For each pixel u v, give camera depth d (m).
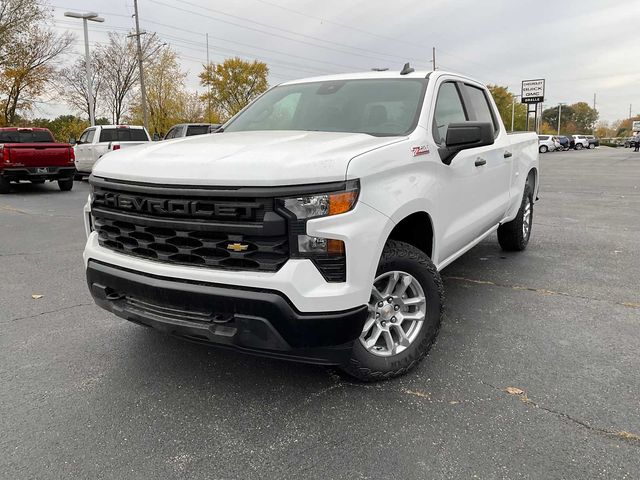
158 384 3.24
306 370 3.41
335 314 2.67
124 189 2.98
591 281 5.35
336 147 2.94
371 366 3.09
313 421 2.82
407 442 2.62
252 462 2.48
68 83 47.28
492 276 5.56
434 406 2.95
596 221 9.13
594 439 2.61
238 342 2.68
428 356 3.58
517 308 4.54
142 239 2.98
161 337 3.98
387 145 3.08
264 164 2.63
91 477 2.38
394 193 3.00
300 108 4.23
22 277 5.71
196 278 2.72
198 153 2.95
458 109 4.47
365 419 2.83
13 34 34.12
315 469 2.42
